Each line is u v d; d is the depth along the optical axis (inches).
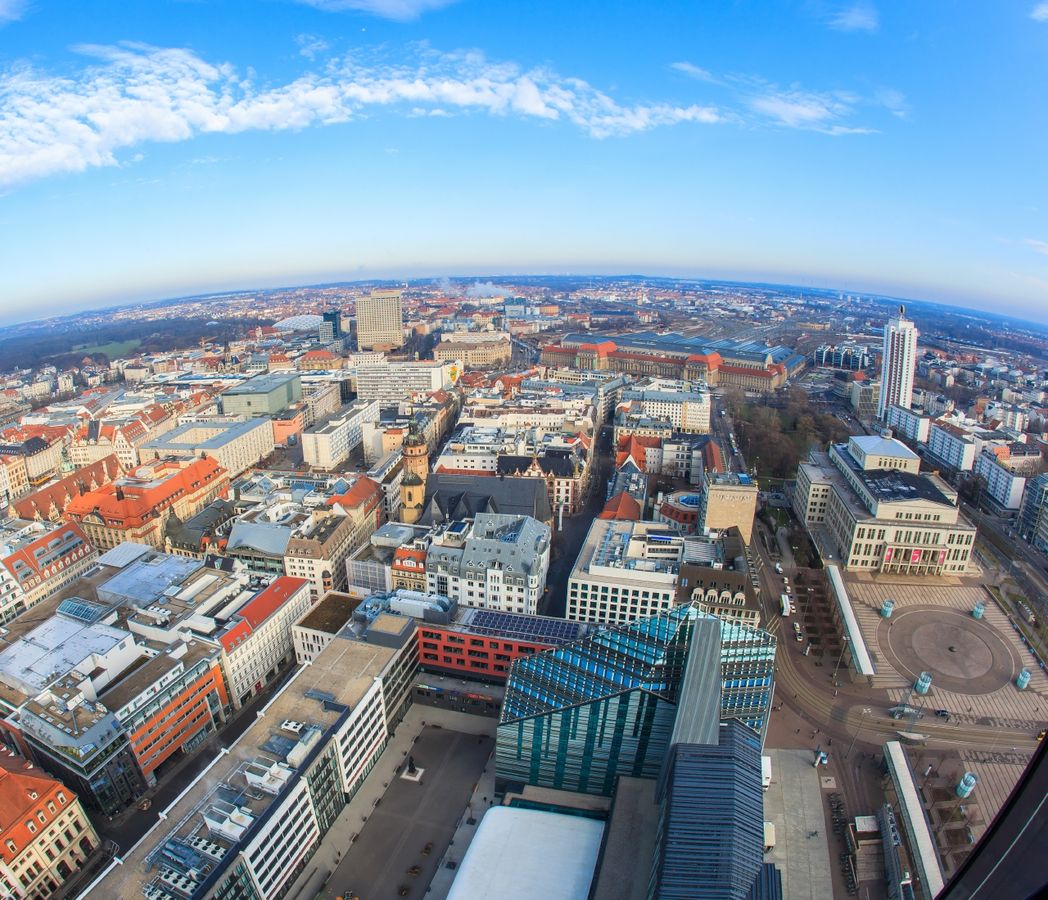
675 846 3961.6
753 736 4835.1
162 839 4461.1
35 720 5452.8
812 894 4852.4
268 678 7288.4
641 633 5147.6
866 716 6614.2
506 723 5487.2
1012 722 6540.4
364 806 5620.1
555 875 4544.8
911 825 5177.2
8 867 4682.6
